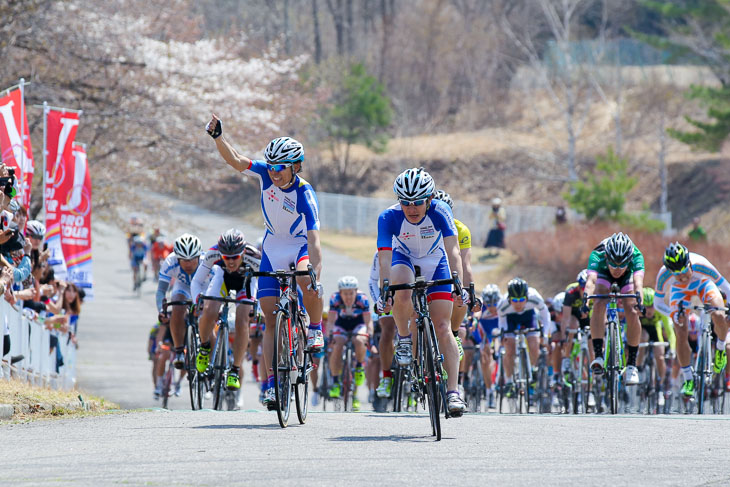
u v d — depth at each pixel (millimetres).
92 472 14664
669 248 31969
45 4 61156
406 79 183500
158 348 42875
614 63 169000
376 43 190500
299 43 198625
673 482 13977
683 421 23391
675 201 141500
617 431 20781
